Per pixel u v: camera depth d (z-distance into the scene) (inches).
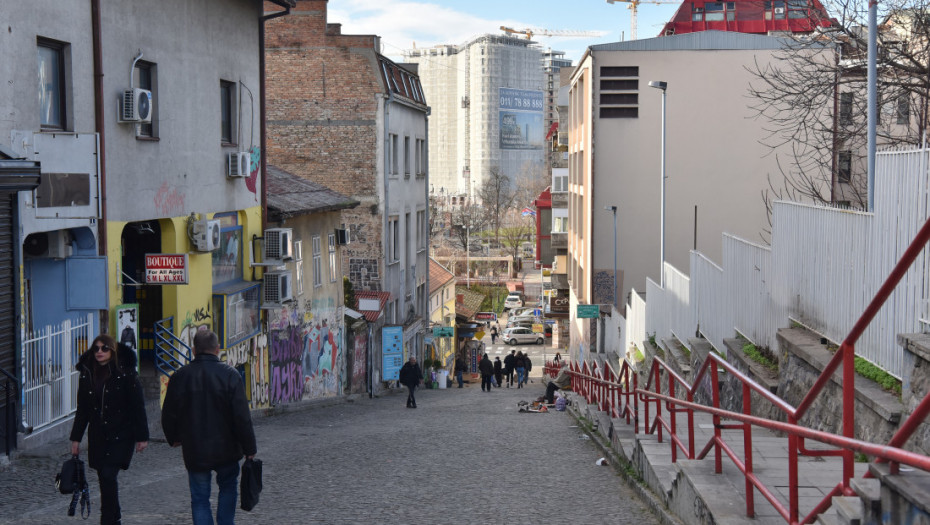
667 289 910.4
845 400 197.3
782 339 460.1
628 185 1466.5
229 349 772.0
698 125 1440.7
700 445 393.4
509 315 3865.7
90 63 559.2
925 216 318.3
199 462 263.1
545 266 3120.1
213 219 739.4
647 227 1466.5
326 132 1343.5
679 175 1448.1
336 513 357.4
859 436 341.1
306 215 1004.6
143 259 685.3
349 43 1337.4
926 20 649.6
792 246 480.7
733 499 269.0
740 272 598.5
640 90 1454.2
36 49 501.0
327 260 1088.8
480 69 7706.7
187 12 701.9
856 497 188.5
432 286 1902.1
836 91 782.5
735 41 1438.2
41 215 492.1
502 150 7755.9
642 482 393.7
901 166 339.9
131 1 609.9
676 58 1443.2
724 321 645.3
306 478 449.1
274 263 847.1
